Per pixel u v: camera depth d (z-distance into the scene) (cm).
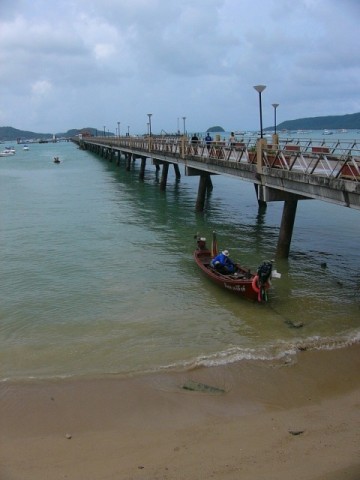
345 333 1277
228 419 905
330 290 1612
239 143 2395
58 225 2805
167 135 5403
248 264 1934
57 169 7356
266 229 2591
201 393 998
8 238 2466
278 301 1523
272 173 1886
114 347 1223
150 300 1550
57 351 1202
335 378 1052
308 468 740
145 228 2667
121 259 2031
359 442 810
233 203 3503
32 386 1030
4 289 1669
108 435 860
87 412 934
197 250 1981
